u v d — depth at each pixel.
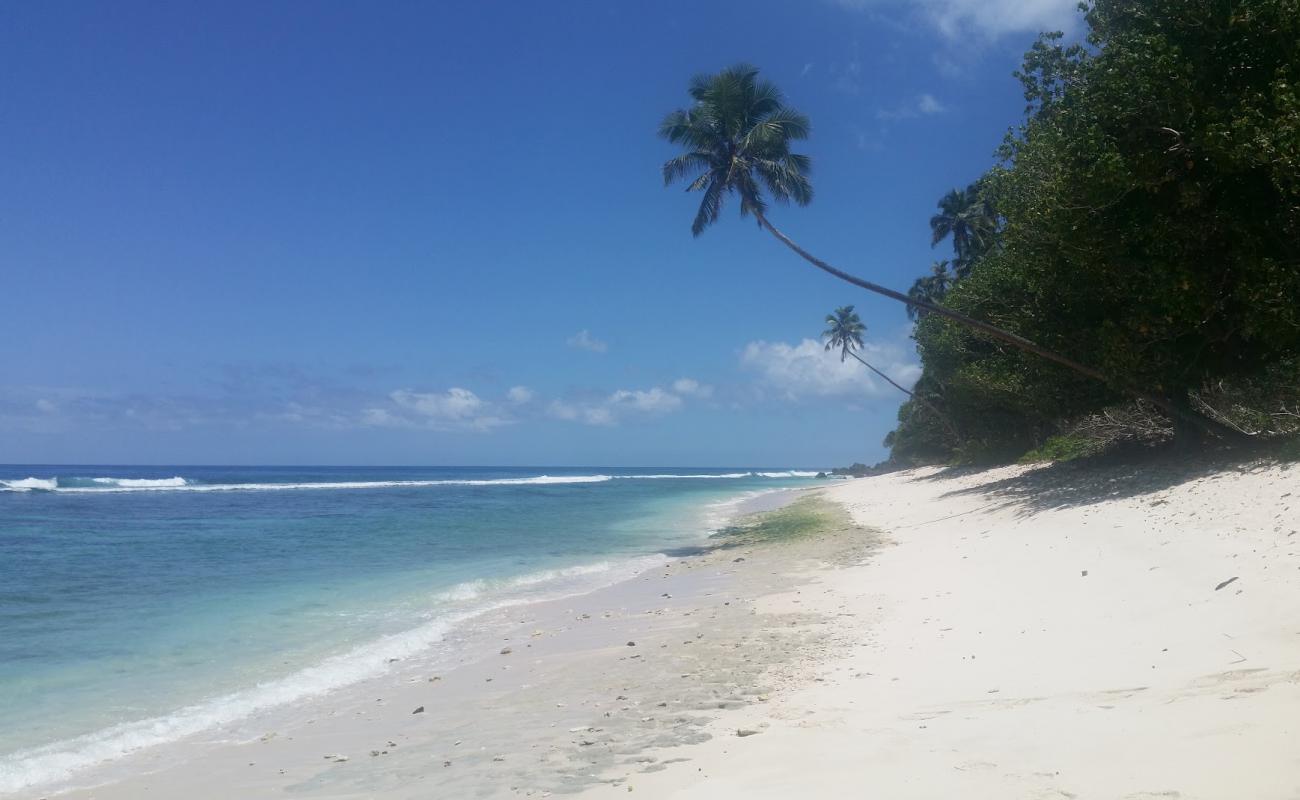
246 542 26.72
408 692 9.55
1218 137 14.79
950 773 4.69
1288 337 15.57
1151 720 5.09
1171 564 10.49
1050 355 21.20
